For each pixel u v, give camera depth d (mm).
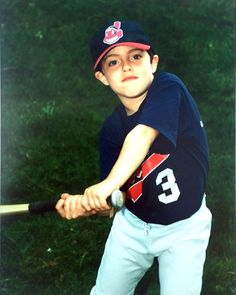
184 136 2689
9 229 4242
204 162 2756
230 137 5379
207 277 3736
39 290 3734
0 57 6918
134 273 2873
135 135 2455
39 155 5141
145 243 2771
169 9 7594
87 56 6914
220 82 6414
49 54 6965
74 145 5305
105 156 2910
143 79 2656
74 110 5941
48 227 4258
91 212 2473
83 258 3982
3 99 6160
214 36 7242
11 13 7617
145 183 2699
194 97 6203
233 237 4102
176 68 6727
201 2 7746
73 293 3691
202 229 2744
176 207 2699
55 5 7711
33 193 4738
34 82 6504
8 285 3775
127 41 2629
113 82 2670
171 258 2738
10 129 5523
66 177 4910
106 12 7562
